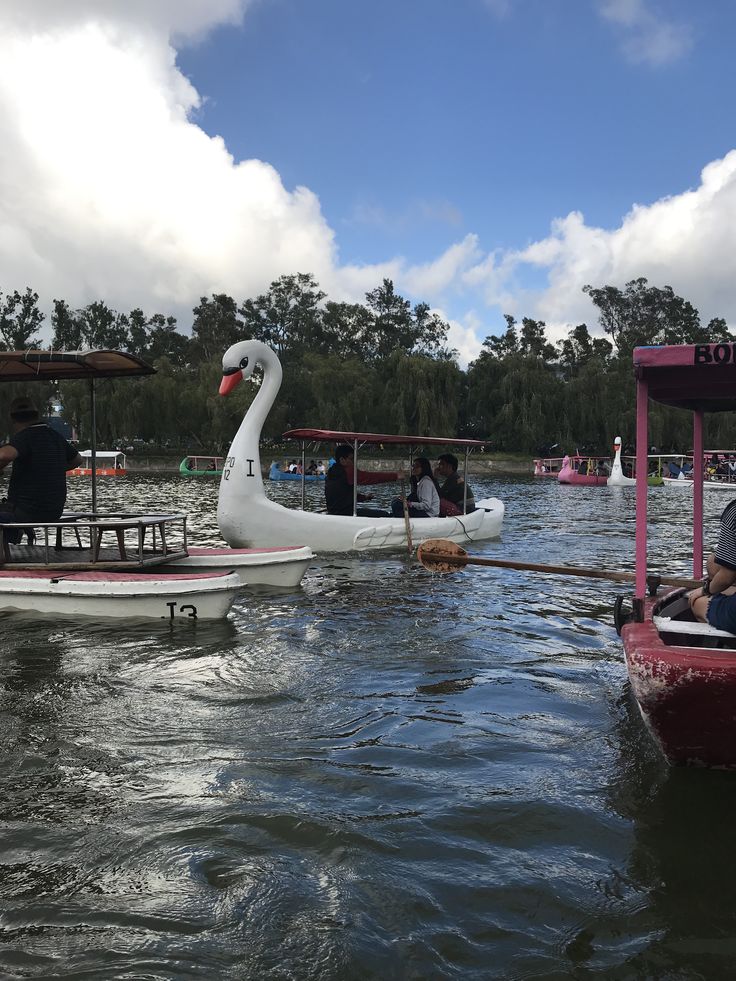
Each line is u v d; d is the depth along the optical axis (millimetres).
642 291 105000
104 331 97438
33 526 7258
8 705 4766
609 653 6203
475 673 5598
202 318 94500
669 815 3428
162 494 29797
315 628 6879
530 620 7340
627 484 41031
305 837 3215
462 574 9984
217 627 6809
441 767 3936
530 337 92062
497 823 3342
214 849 3115
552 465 54312
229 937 2564
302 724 4527
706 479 41188
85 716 4598
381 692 5137
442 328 91625
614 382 60156
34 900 2771
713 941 2561
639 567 4617
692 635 4074
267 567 8781
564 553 12523
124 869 2969
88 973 2379
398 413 55312
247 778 3779
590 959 2469
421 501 13109
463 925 2639
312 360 66000
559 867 3002
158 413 57656
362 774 3836
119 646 6125
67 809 3455
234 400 57562
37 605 7055
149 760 3984
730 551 3922
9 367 7797
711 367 4191
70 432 57875
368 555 11383
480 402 62406
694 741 3770
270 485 38625
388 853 3088
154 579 6934
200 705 4820
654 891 2844
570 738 4352
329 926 2619
